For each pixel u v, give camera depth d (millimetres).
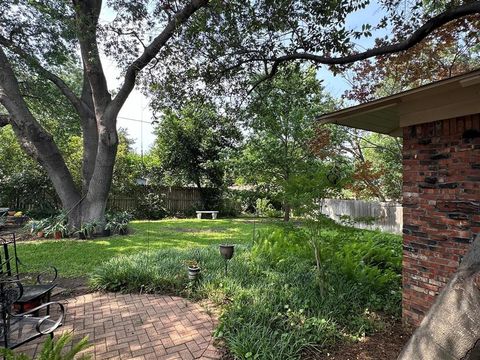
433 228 3178
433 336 1243
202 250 6195
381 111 3703
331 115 3850
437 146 3141
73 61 9984
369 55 4535
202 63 6371
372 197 12305
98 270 4918
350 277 4402
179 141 16047
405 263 3482
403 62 6352
